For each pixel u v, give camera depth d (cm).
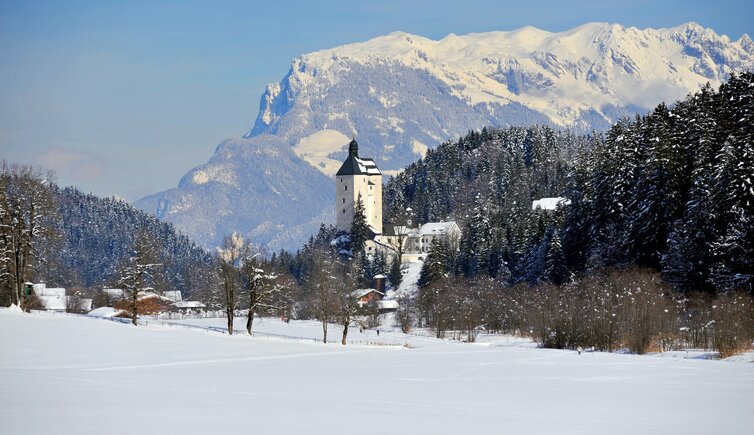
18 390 6238
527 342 14050
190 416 5178
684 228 13012
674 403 6588
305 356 10562
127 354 9756
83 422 4841
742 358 10369
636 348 11506
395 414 5528
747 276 11975
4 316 12569
